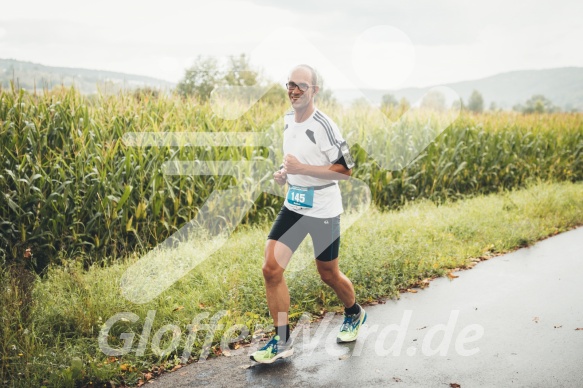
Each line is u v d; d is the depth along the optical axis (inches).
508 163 460.8
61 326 172.1
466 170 429.4
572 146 543.2
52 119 276.8
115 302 185.0
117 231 255.4
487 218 319.6
